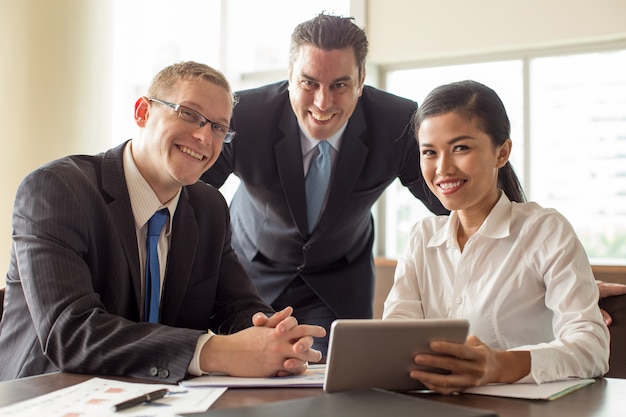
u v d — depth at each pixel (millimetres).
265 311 1752
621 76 3863
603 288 1654
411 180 2404
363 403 965
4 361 1525
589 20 3725
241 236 2480
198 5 4973
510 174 1745
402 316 1668
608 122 3902
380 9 4234
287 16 4738
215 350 1280
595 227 3943
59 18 4289
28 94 4164
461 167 1567
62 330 1328
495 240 1604
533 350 1251
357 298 2412
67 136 4352
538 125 4062
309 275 2350
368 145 2324
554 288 1491
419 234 1773
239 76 4898
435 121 1584
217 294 1841
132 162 1672
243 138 2311
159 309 1652
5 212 4086
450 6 4055
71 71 4363
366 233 2500
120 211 1596
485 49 4020
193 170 1660
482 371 1150
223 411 926
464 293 1599
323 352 2273
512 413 1005
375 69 4387
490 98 1602
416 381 1151
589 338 1346
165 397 1084
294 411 923
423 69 4348
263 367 1271
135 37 5195
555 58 4008
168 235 1700
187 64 1701
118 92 5125
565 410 1025
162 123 1637
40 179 1513
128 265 1582
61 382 1207
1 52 4070
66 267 1410
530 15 3861
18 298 1559
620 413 1007
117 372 1276
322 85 2031
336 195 2271
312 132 2133
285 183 2271
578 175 3977
